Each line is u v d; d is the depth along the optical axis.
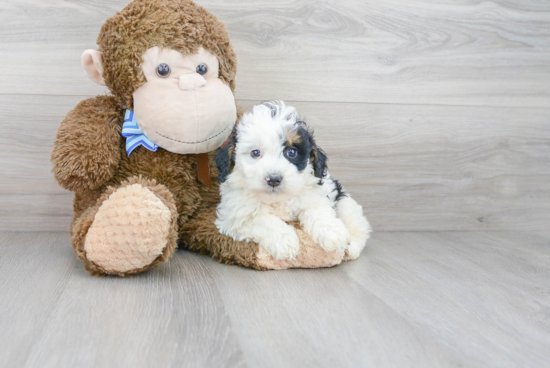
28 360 0.84
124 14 1.44
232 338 0.95
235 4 1.89
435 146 2.13
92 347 0.90
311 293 1.25
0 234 1.82
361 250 1.66
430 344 0.96
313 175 1.53
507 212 2.25
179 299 1.16
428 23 2.05
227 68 1.56
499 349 0.95
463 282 1.41
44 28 1.79
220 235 1.50
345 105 2.03
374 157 2.08
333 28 1.97
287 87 1.98
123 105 1.53
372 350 0.92
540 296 1.30
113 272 1.30
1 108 1.80
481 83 2.13
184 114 1.40
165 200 1.32
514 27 2.13
